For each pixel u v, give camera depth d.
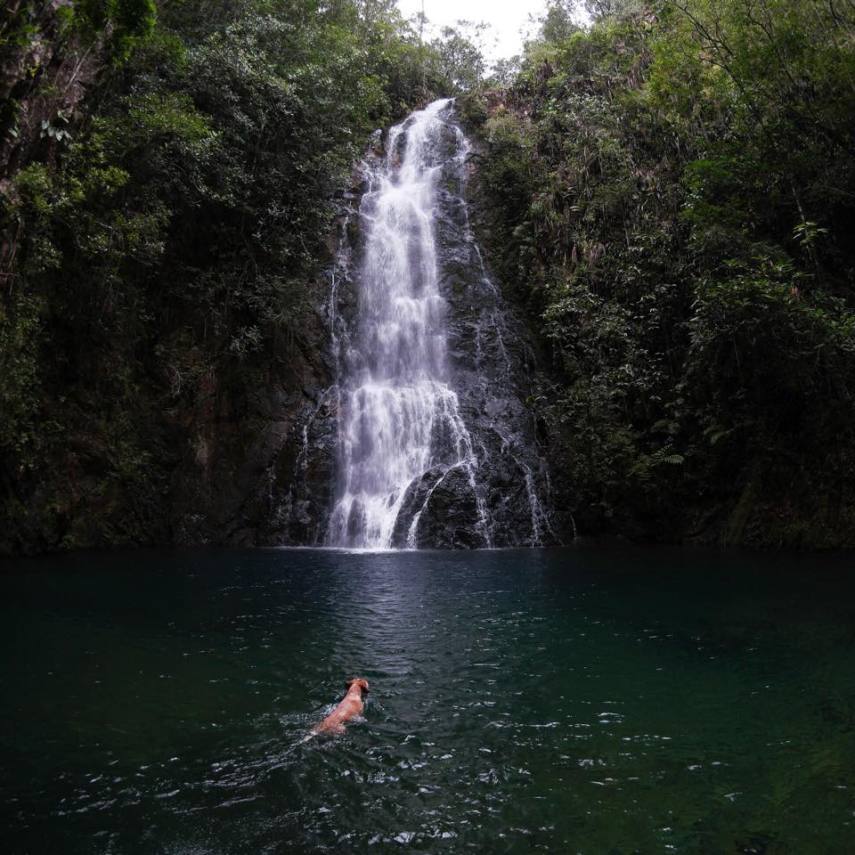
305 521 16.03
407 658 6.33
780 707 4.98
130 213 14.62
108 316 15.34
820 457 14.52
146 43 15.02
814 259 15.42
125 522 15.33
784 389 14.92
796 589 9.65
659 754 4.17
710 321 14.69
